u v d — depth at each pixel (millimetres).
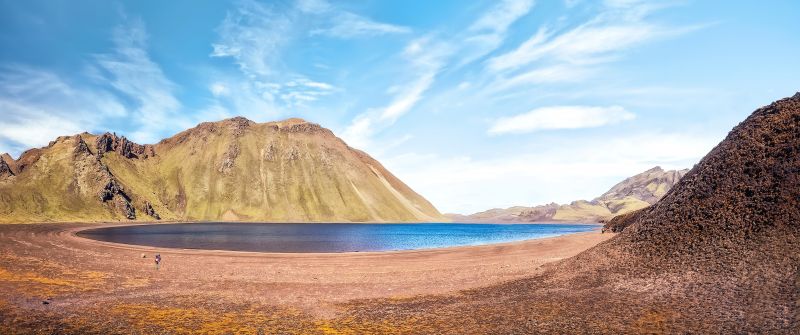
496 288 36438
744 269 26844
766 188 32281
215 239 115062
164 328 25125
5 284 35969
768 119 37969
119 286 38531
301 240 118125
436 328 25078
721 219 32688
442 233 196875
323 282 43000
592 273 35250
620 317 24391
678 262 31172
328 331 24938
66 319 26281
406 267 53688
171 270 49938
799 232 27578
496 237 160375
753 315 21688
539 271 41688
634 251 35875
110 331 24109
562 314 26141
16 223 190375
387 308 31047
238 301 33625
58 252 63656
